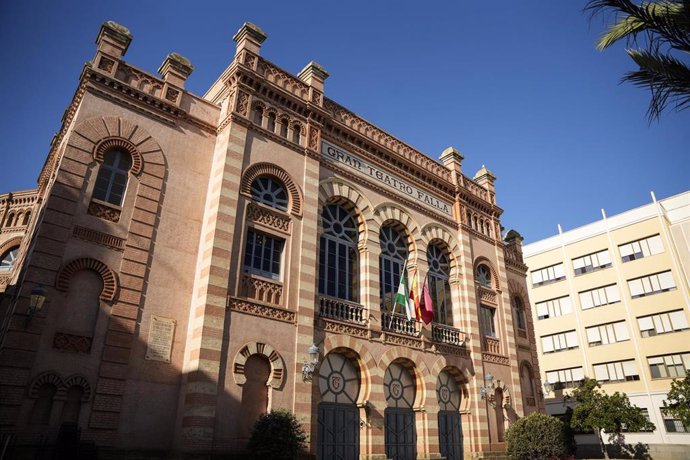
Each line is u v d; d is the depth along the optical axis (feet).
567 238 154.10
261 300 56.49
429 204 86.38
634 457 119.44
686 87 35.01
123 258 50.55
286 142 66.33
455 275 85.61
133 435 45.96
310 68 74.49
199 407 46.88
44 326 43.91
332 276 67.26
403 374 71.00
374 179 77.92
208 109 63.72
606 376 134.10
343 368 63.87
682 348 122.21
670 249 130.62
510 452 75.31
